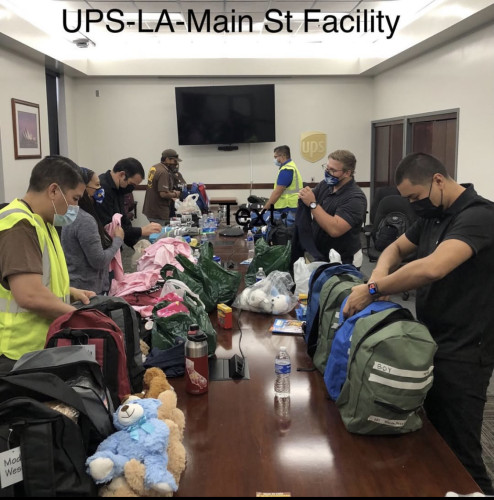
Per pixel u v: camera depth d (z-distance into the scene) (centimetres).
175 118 870
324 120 887
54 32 682
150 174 605
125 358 149
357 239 304
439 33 562
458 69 580
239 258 367
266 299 243
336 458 131
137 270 311
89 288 247
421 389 134
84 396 123
